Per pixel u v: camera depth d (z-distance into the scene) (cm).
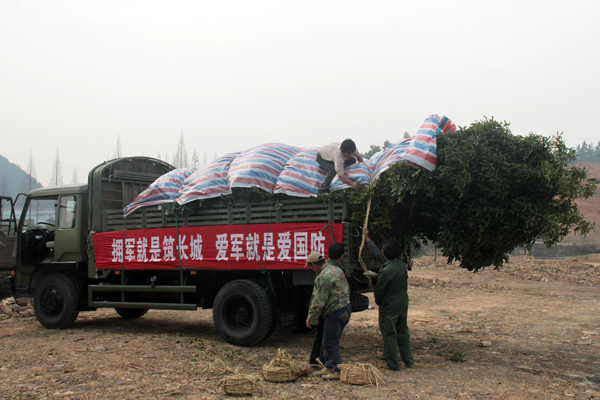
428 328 876
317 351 567
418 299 1319
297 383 504
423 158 571
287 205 672
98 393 469
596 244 4306
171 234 759
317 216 652
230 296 696
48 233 953
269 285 683
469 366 581
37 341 742
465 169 561
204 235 727
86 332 831
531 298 1334
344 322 539
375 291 571
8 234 926
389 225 602
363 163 680
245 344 684
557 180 562
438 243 640
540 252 4091
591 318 989
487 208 578
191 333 826
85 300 880
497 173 570
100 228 855
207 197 717
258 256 679
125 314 1008
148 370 558
